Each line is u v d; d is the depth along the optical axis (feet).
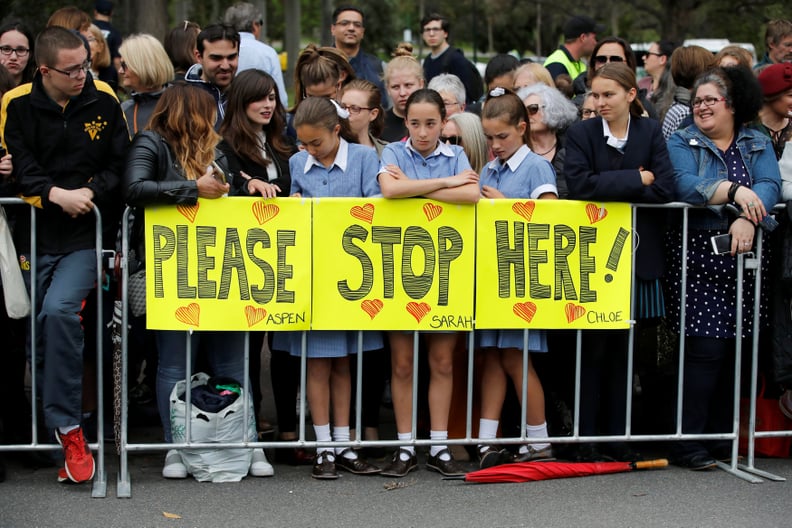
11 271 16.15
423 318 16.80
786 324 17.26
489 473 16.79
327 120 16.65
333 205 16.60
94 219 16.56
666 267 17.93
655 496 16.24
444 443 16.84
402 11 149.59
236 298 16.48
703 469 17.65
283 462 18.08
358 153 17.37
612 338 17.63
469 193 16.62
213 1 102.68
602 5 114.32
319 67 20.62
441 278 16.84
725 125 17.31
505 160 17.62
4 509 15.35
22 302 16.25
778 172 17.43
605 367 17.84
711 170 17.37
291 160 17.56
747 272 17.72
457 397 18.31
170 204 16.25
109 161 16.67
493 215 16.90
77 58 15.83
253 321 16.53
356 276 16.71
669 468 17.83
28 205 16.46
